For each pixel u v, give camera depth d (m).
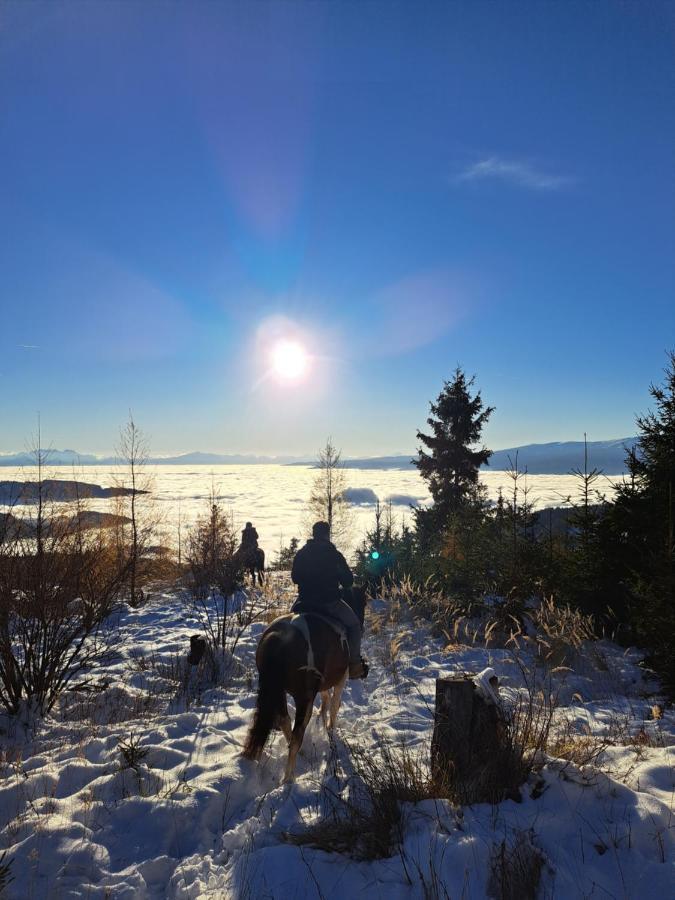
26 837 4.24
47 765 5.50
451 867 3.60
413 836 3.93
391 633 12.18
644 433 10.52
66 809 4.66
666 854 3.60
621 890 3.42
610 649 10.29
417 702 7.83
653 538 9.94
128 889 3.82
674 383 10.34
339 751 5.92
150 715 7.52
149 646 11.69
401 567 17.39
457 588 13.40
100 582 8.84
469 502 19.73
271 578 19.23
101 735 6.55
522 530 13.62
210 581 18.62
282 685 5.42
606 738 5.95
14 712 7.27
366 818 4.20
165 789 5.05
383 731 6.61
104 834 4.39
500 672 9.27
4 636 7.25
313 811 4.65
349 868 3.81
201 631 13.20
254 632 12.76
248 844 4.24
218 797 4.91
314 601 6.53
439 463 31.36
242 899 3.65
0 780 5.27
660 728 6.38
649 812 3.95
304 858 3.91
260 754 5.60
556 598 11.55
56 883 3.83
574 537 11.90
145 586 19.64
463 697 4.67
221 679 9.27
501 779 4.34
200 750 5.98
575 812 4.04
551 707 6.13
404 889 3.55
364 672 7.00
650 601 7.90
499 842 3.72
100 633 12.79
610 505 11.02
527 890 3.38
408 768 4.71
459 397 31.86
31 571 7.59
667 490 9.96
